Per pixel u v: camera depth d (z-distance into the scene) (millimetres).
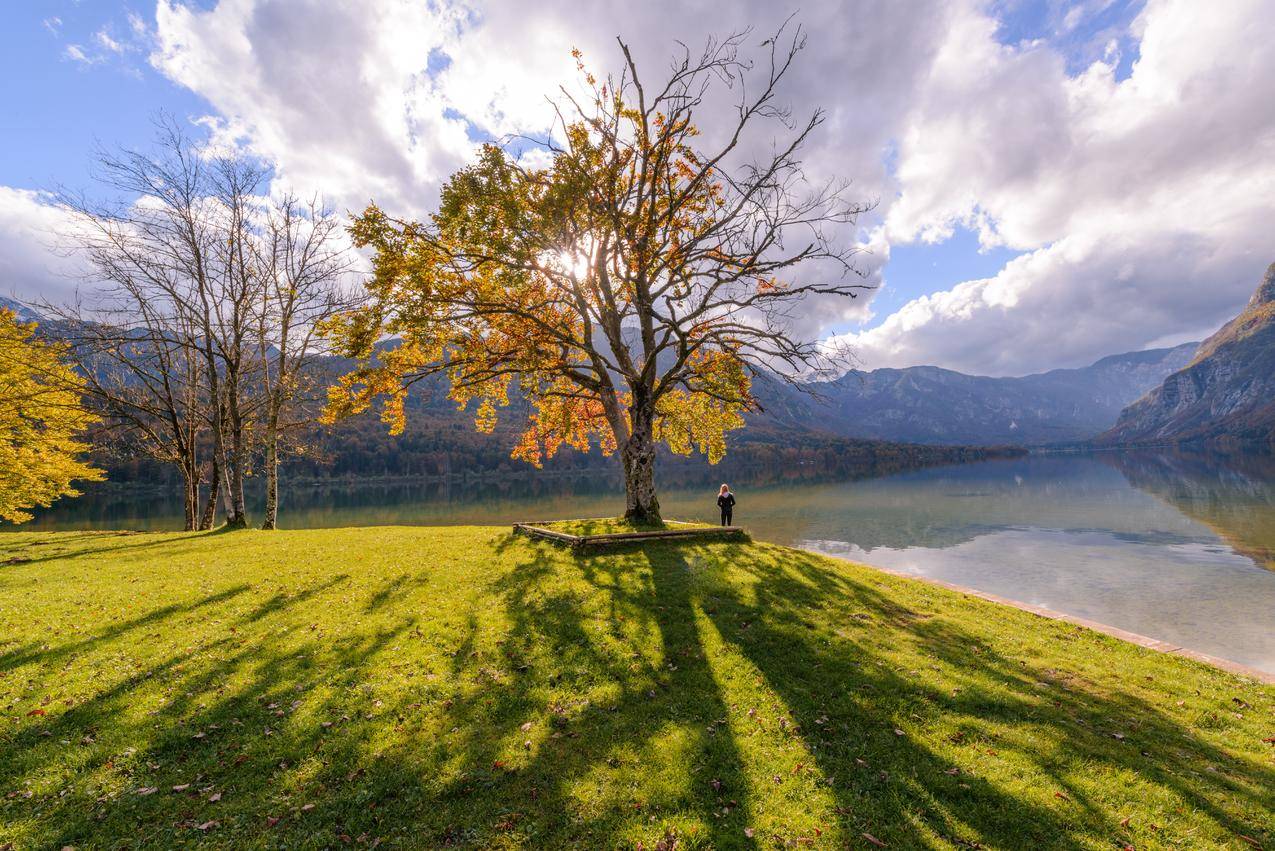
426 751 6641
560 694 8117
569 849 5160
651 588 13320
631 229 18922
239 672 8633
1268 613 20250
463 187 18234
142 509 66375
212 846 5176
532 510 60156
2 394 23266
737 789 6051
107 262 25344
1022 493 67188
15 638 9914
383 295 19484
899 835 5398
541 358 21656
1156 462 135000
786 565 16469
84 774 6180
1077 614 20578
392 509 65438
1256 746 7359
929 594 14562
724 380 22406
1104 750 6941
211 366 26594
